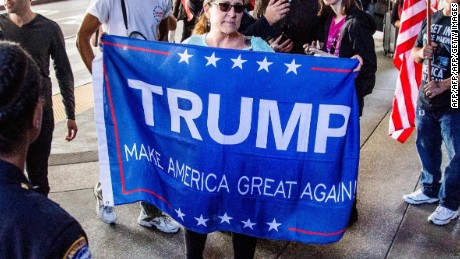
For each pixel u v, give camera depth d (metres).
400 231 3.72
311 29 3.46
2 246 1.15
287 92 2.27
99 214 3.78
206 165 2.41
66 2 18.47
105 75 2.45
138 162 2.55
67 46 10.51
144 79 2.42
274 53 2.25
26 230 1.15
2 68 1.21
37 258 1.14
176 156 2.46
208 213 2.47
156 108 2.45
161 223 3.68
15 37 3.13
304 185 2.37
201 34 2.91
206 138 2.39
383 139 5.45
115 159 2.54
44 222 1.16
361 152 5.13
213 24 2.68
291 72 2.25
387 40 8.84
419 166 4.79
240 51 2.28
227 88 2.32
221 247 3.51
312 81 2.25
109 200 2.58
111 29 3.42
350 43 3.12
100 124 2.50
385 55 8.99
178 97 2.39
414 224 3.81
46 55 3.26
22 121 1.24
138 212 3.98
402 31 4.20
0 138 1.21
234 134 2.36
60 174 4.70
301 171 2.35
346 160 2.31
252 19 3.46
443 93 3.59
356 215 3.79
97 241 3.60
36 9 16.78
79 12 16.03
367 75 3.12
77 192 4.35
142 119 2.48
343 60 2.20
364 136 5.55
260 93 2.29
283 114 2.30
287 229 2.45
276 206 2.42
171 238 3.64
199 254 2.77
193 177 2.44
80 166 4.89
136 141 2.52
